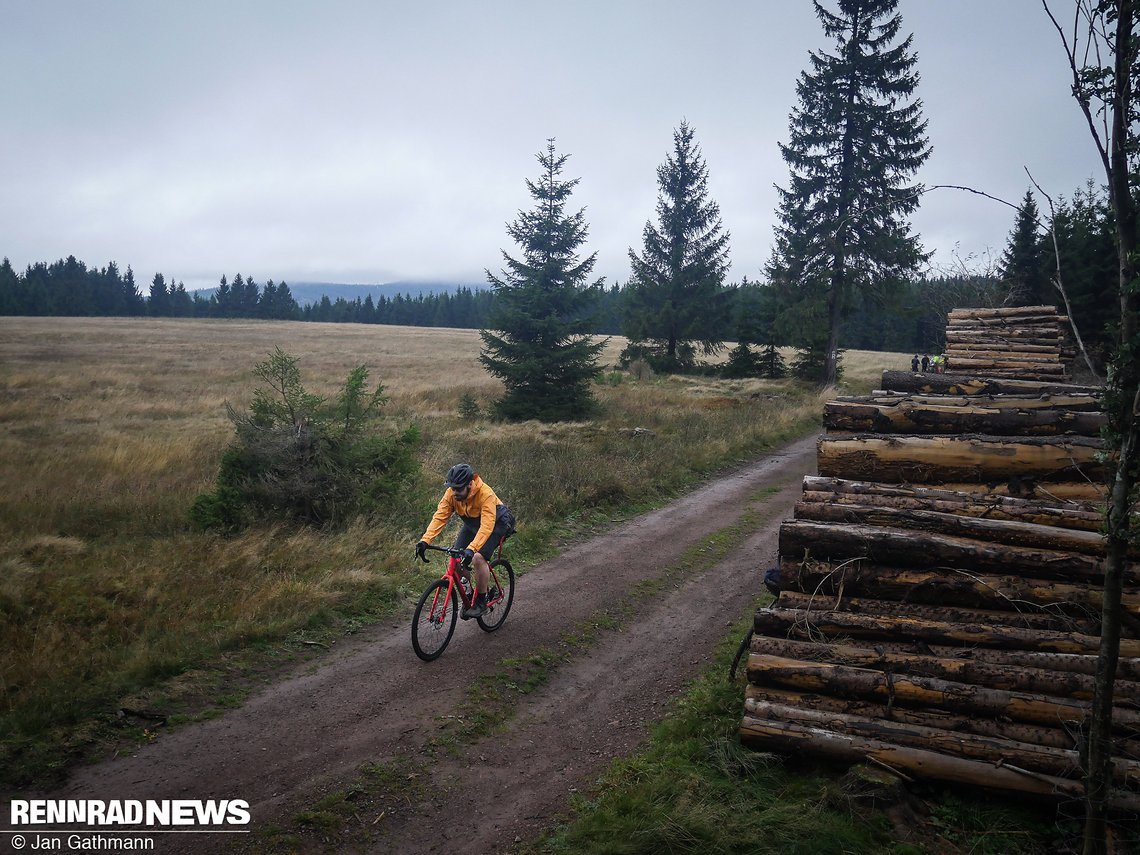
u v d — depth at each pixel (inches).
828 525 186.2
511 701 214.2
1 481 456.8
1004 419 202.2
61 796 156.3
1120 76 99.3
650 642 263.9
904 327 2928.2
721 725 190.5
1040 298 1056.8
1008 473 191.9
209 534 350.0
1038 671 159.0
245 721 193.3
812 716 167.8
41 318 3511.3
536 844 148.8
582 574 339.9
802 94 1182.9
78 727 182.5
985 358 520.7
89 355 1748.3
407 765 176.4
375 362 1859.0
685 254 1541.6
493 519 247.1
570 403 858.1
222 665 223.9
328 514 386.6
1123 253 102.3
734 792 158.4
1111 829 141.1
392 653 243.3
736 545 394.9
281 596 273.6
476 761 181.0
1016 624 169.9
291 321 4847.4
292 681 218.8
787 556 191.6
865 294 1202.6
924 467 199.0
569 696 220.7
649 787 161.5
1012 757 151.3
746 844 141.2
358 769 173.0
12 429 714.2
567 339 877.2
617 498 487.8
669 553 378.6
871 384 1354.6
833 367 1252.5
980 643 168.2
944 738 156.9
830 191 1190.3
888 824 146.9
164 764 170.7
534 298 834.2
